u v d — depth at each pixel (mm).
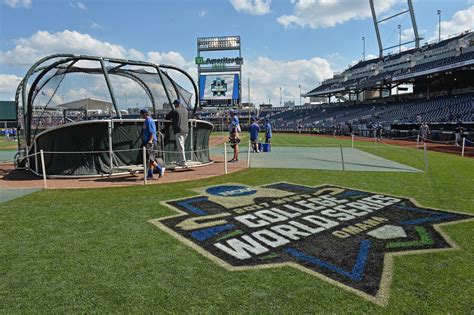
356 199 6984
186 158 12242
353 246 4465
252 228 5188
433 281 3494
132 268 3812
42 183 9070
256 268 3818
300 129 52281
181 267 3840
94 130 9898
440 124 30625
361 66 64625
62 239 4715
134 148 10688
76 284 3455
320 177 9672
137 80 13273
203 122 12695
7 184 9008
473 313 2922
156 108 13695
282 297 3197
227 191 7762
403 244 4523
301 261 4008
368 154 17156
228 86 61188
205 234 4914
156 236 4828
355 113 51812
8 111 64062
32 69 10617
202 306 3047
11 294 3270
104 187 8281
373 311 2961
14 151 22078
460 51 37406
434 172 10672
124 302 3117
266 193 7547
